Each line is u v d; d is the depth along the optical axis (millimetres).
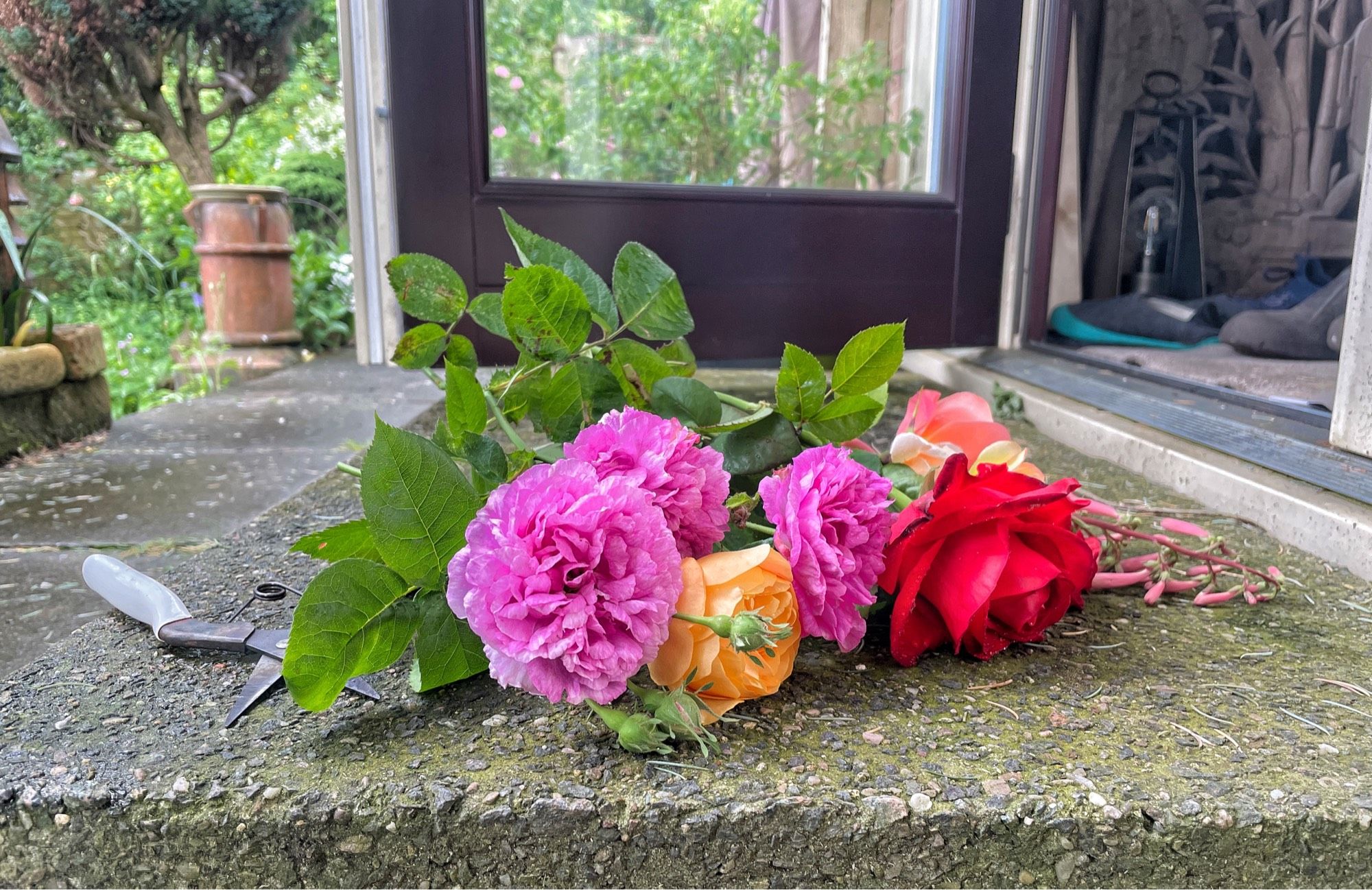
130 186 3248
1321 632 480
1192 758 356
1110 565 546
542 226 1014
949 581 400
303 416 1218
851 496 374
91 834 326
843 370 439
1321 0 808
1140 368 989
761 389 1184
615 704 384
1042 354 1155
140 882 330
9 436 967
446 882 328
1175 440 791
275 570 554
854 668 430
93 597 574
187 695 396
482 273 1012
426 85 959
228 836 323
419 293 481
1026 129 1117
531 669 314
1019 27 1081
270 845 324
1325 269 797
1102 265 1123
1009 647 455
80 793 325
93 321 2539
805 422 462
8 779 332
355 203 1017
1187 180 983
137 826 324
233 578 541
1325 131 799
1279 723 383
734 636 317
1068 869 326
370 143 1001
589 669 310
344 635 346
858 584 373
